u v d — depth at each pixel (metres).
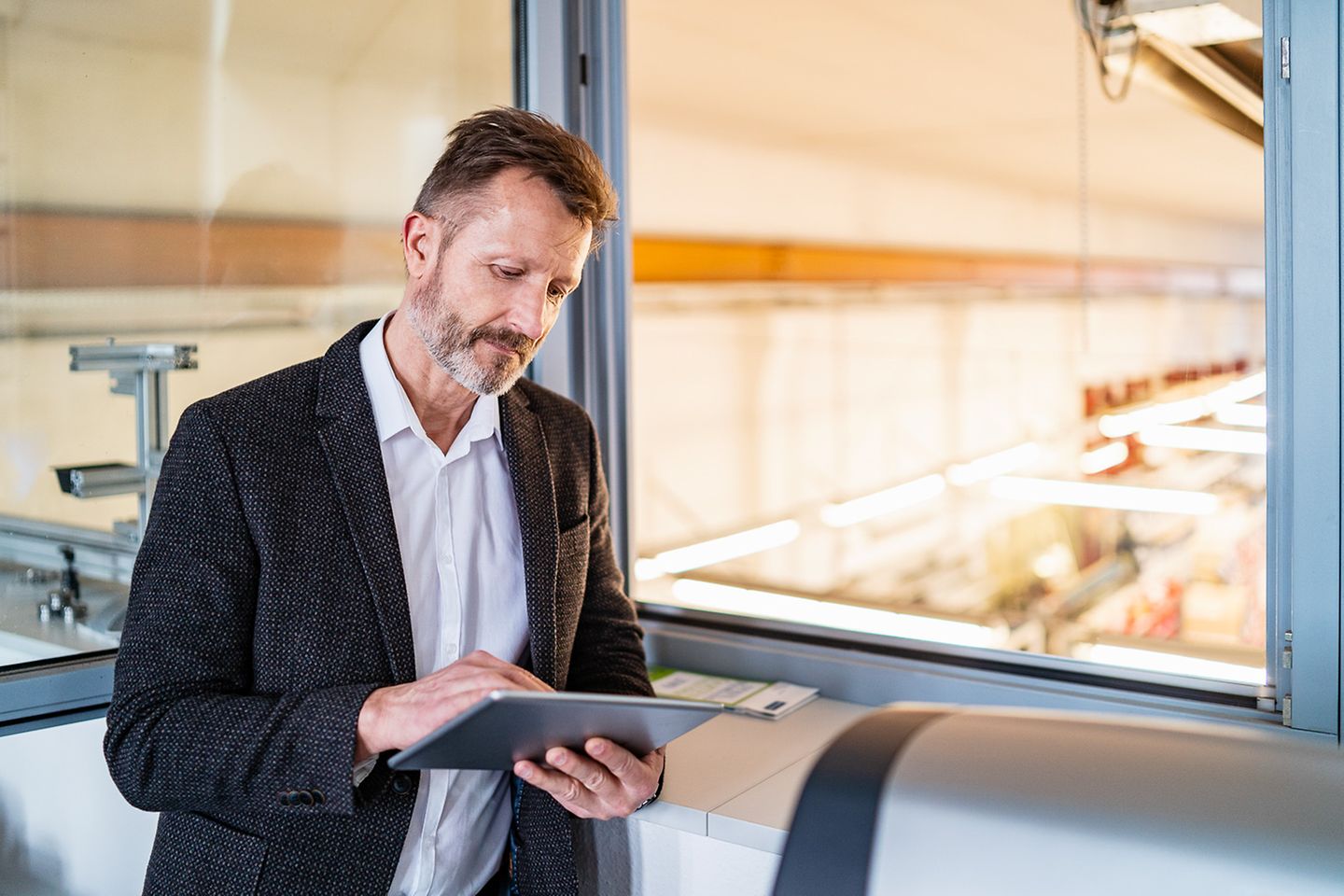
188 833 0.76
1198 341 7.27
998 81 7.38
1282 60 0.87
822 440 7.62
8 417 0.97
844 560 7.72
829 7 6.53
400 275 1.27
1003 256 7.86
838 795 0.41
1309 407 0.88
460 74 1.28
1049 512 7.20
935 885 0.37
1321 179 0.86
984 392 8.05
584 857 0.96
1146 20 1.62
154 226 1.06
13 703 0.95
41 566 1.00
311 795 0.70
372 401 0.81
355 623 0.76
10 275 0.96
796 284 7.21
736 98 6.34
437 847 0.82
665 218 6.06
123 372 1.04
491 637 0.86
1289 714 0.90
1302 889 0.33
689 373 6.73
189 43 1.06
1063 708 1.03
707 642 1.28
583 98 1.34
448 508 0.84
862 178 7.36
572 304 1.35
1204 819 0.36
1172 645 5.45
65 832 0.97
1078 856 0.36
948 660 1.14
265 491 0.74
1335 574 0.87
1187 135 7.13
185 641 0.73
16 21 0.94
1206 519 5.64
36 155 0.97
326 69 1.17
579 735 0.70
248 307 1.14
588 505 0.97
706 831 0.88
